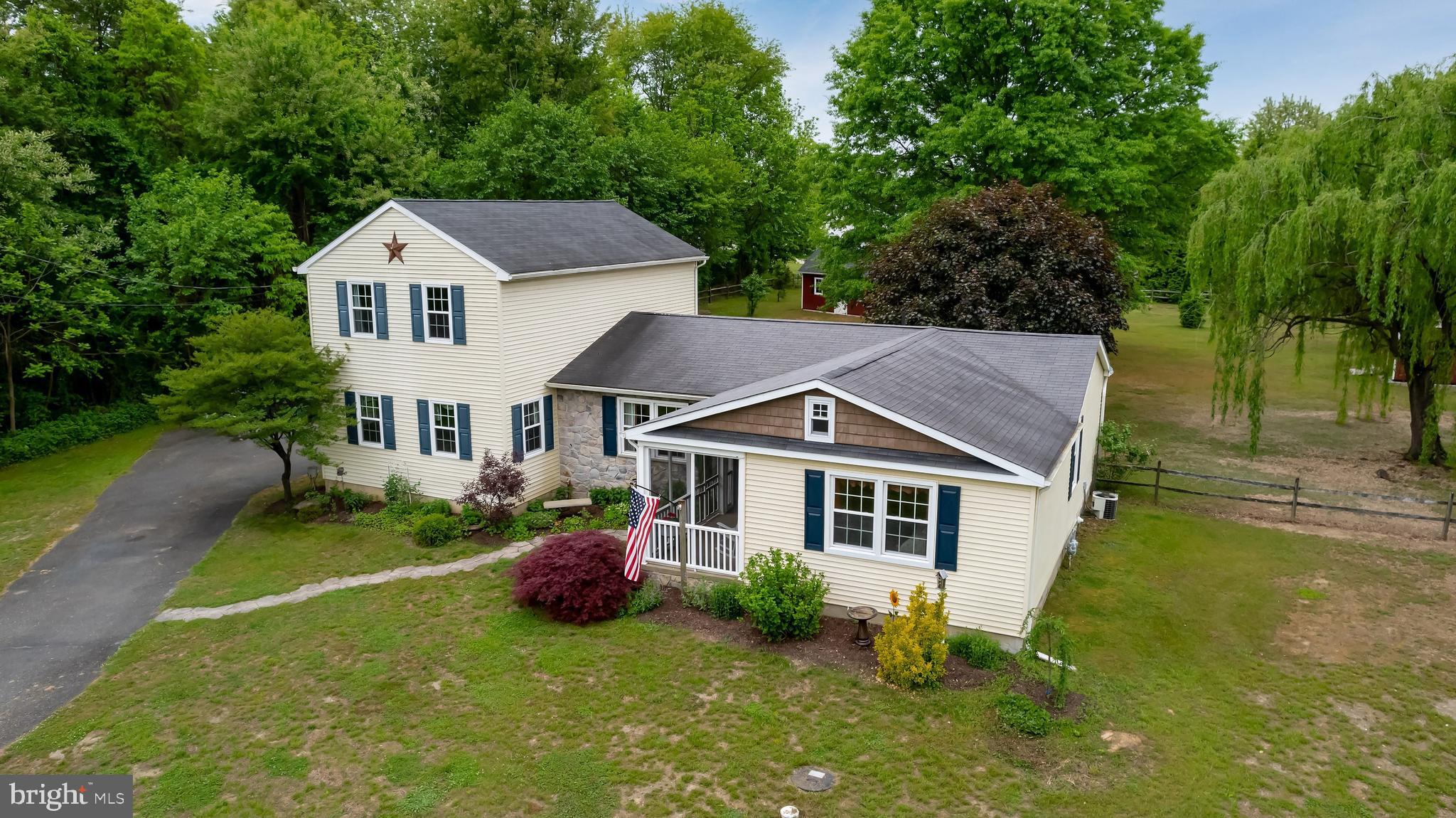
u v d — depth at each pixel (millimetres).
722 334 22828
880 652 12953
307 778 11117
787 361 20781
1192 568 17453
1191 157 34125
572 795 10570
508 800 10531
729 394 16578
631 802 10406
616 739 11734
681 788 10625
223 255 30719
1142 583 16688
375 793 10766
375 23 52875
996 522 13492
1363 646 14055
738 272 65750
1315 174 22453
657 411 21266
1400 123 20922
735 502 20781
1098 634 14516
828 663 13578
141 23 36812
